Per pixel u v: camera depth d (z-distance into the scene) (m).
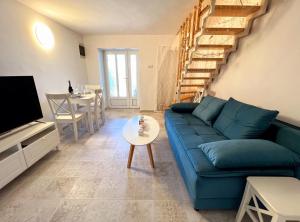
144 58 4.45
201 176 1.14
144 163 2.01
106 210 1.31
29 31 2.42
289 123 1.43
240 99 2.19
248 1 1.90
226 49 2.34
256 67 1.85
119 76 4.95
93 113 3.37
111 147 2.44
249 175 1.12
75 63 3.89
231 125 1.73
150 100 4.83
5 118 1.72
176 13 2.76
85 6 2.43
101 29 3.73
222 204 1.24
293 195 0.93
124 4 2.39
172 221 1.22
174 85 4.63
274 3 1.55
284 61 1.47
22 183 1.63
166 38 4.29
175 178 1.72
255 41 1.86
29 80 2.05
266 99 1.71
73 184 1.62
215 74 2.84
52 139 2.15
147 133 1.96
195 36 2.26
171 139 2.15
